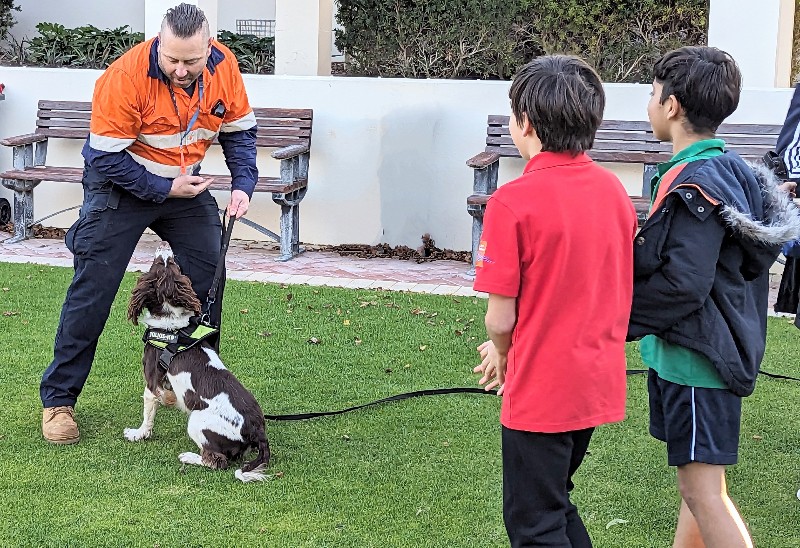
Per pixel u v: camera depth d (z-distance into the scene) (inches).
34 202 377.4
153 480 159.8
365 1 430.6
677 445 117.5
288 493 155.8
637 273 113.7
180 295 164.4
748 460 172.6
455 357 228.8
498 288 106.7
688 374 115.5
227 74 178.9
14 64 476.1
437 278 310.2
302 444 176.4
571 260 106.0
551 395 108.1
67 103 364.5
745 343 115.5
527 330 108.7
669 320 112.7
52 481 158.2
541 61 109.7
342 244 356.8
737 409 116.8
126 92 165.6
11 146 353.4
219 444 162.4
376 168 348.5
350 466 166.9
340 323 255.0
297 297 280.5
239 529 143.1
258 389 205.9
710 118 117.0
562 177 107.5
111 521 144.8
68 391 177.5
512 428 110.7
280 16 406.3
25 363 217.6
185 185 172.9
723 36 316.2
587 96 106.6
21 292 280.5
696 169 114.0
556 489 112.0
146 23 360.8
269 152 357.4
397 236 351.3
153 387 170.1
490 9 414.9
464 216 342.6
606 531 145.2
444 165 341.4
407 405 197.0
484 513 149.6
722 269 114.8
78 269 177.0
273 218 362.3
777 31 311.4
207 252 185.3
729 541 116.0
